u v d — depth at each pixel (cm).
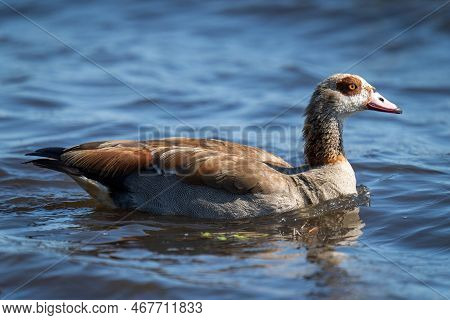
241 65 2597
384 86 2428
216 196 1472
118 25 2927
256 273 1219
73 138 2017
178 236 1380
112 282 1187
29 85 2431
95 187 1516
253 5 3014
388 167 1795
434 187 1633
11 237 1376
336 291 1158
